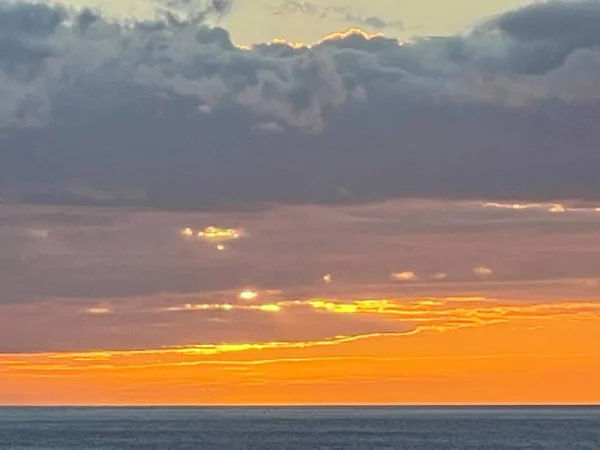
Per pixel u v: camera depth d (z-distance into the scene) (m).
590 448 180.38
